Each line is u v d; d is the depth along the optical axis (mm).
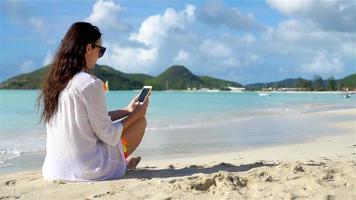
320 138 6797
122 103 22375
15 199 2184
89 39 2467
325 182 2324
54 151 2506
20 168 4293
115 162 2557
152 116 12453
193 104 22875
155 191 2221
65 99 2424
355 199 2049
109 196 2160
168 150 5516
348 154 4738
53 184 2414
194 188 2258
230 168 2924
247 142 6336
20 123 9695
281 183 2330
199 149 5613
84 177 2467
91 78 2408
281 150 5320
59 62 2443
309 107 19422
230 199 2059
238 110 16109
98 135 2467
